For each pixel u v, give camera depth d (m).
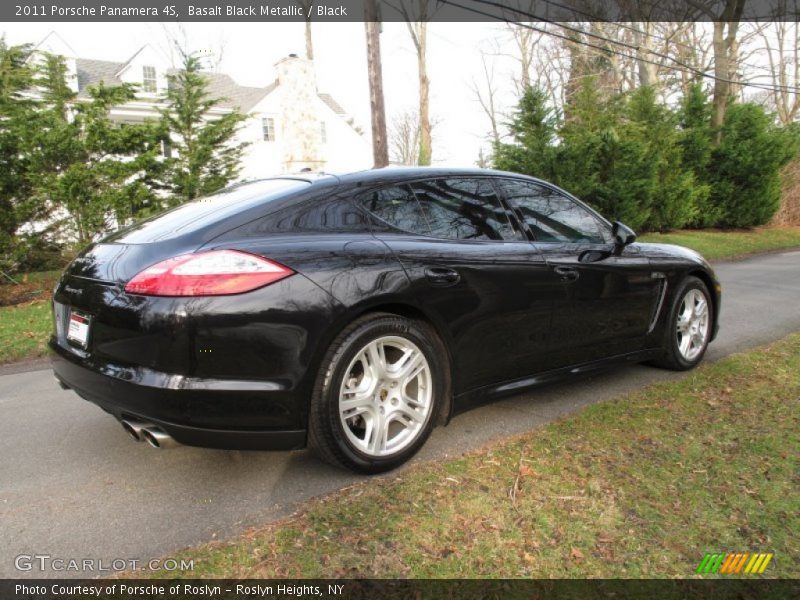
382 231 2.92
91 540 2.32
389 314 2.78
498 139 15.28
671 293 4.24
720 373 4.34
